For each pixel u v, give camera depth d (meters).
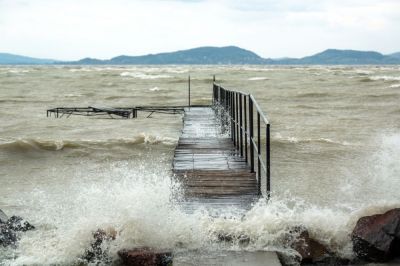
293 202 8.80
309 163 12.62
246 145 9.56
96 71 105.25
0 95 41.28
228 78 66.88
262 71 101.44
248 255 5.30
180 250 5.47
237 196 7.07
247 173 8.46
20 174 11.73
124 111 24.88
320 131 19.17
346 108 28.91
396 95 36.25
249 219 5.94
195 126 15.36
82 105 33.28
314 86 48.66
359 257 5.83
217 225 5.79
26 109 30.67
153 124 22.72
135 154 14.49
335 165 12.29
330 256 5.80
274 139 16.06
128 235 5.63
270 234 5.68
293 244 5.64
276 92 41.75
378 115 24.92
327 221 6.07
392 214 5.97
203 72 96.31
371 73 81.62
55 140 15.88
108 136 18.61
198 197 7.02
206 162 9.46
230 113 13.32
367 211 6.48
